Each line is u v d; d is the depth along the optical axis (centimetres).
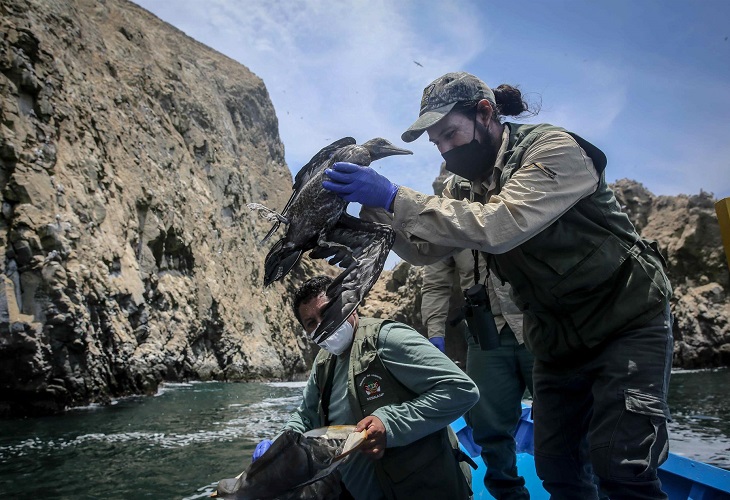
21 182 1162
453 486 279
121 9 2586
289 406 1283
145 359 1517
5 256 1087
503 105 299
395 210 216
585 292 243
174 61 2794
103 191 1550
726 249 227
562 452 282
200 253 2208
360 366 288
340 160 221
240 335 2300
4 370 1019
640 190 3197
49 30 1647
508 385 356
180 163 2312
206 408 1198
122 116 1911
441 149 270
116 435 837
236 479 244
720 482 350
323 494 270
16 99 1248
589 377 259
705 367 2641
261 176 3728
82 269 1220
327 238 216
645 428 227
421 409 268
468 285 420
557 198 223
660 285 242
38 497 516
